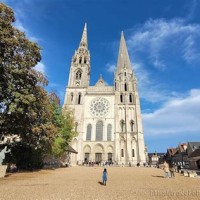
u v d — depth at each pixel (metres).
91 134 79.69
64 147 48.03
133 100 86.00
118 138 77.69
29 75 28.58
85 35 109.25
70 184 19.48
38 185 18.27
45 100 31.70
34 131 27.78
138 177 27.70
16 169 33.38
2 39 24.06
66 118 50.59
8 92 25.20
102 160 75.12
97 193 14.49
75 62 96.00
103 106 84.56
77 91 88.00
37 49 29.78
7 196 12.80
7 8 26.31
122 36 113.25
